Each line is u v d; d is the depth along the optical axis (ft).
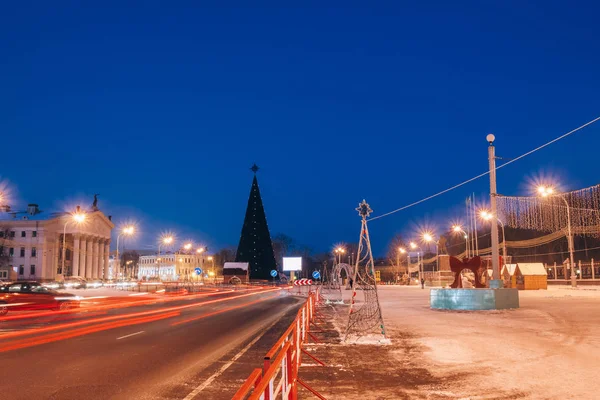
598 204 94.58
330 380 33.65
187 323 75.87
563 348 43.88
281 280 368.48
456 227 258.98
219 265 599.16
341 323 71.15
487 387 31.04
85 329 66.69
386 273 410.52
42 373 36.45
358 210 52.80
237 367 39.11
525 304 93.15
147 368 38.58
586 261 244.63
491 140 92.53
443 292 87.76
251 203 326.85
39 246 380.37
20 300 94.43
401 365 38.40
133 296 163.73
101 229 456.04
